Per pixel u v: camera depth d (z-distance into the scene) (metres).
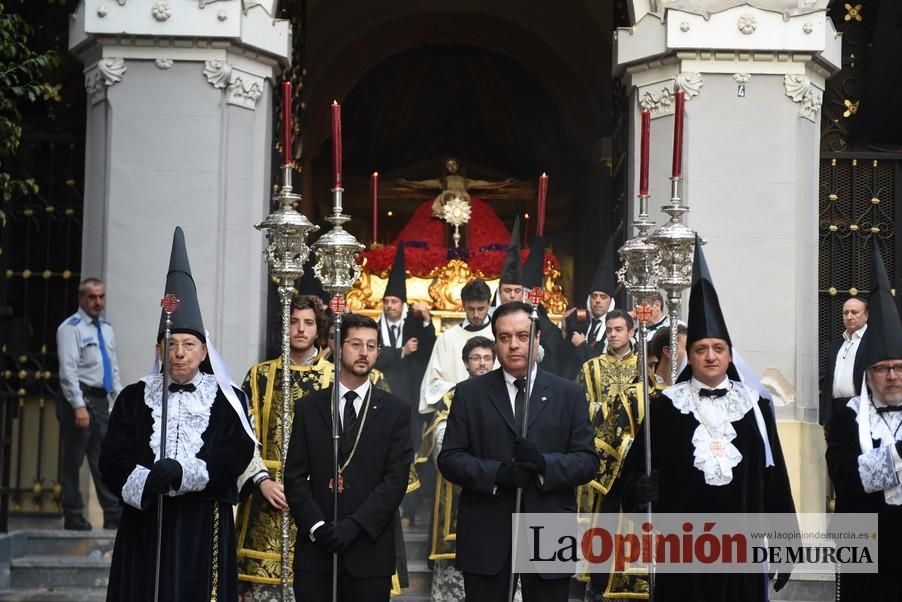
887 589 6.42
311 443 6.59
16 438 11.26
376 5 17.58
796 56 10.55
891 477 6.30
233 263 10.50
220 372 6.60
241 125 10.62
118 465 6.36
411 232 15.84
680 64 10.58
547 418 6.39
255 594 7.27
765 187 10.55
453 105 19.72
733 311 10.46
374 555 6.47
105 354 9.94
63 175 11.30
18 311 11.21
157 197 10.40
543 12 17.59
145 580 6.30
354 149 19.81
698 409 6.31
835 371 9.32
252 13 10.56
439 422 8.39
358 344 6.67
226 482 6.40
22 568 9.34
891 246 11.28
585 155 18.42
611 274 10.11
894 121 11.48
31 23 11.76
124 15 10.37
